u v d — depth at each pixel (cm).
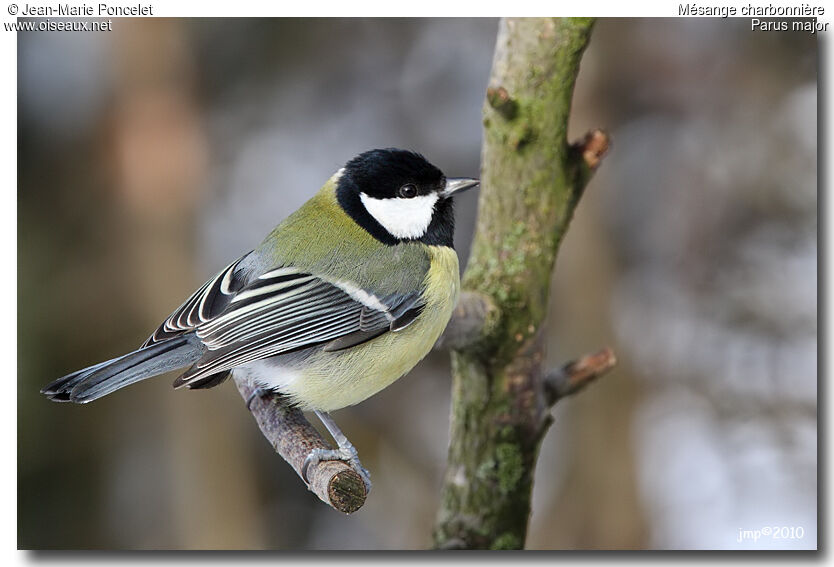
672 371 1195
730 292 1193
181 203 1212
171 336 607
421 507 1194
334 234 650
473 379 654
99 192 1226
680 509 1130
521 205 631
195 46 1252
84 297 1211
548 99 617
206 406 1200
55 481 1206
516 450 657
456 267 665
